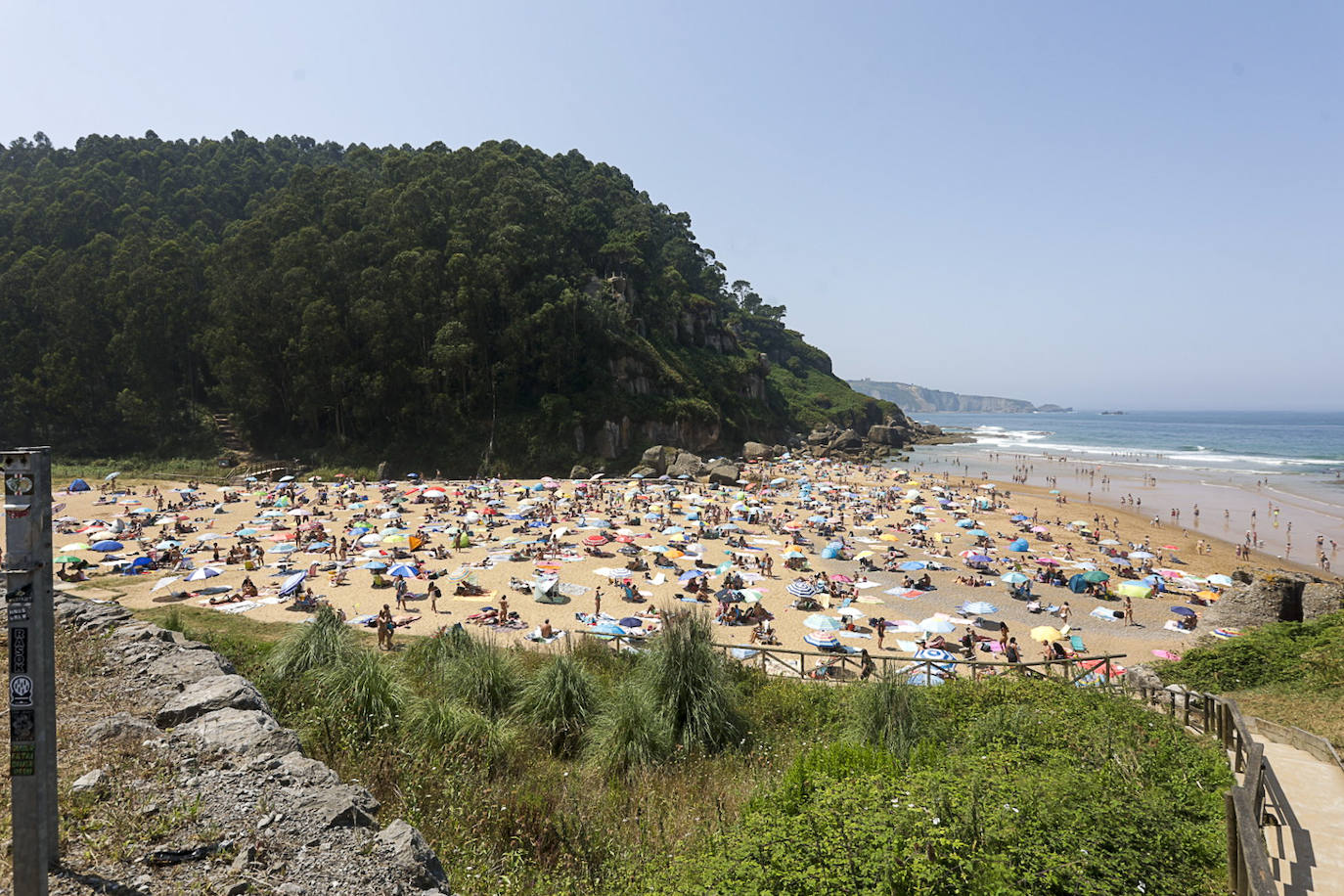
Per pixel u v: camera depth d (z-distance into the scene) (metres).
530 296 80.69
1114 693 12.34
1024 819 6.27
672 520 48.44
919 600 31.92
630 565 35.09
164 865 4.62
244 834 5.02
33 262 77.88
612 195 125.50
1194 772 8.32
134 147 118.44
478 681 11.66
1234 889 5.92
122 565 31.41
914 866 5.29
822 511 53.44
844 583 32.88
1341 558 41.88
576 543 39.88
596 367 84.56
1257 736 10.52
